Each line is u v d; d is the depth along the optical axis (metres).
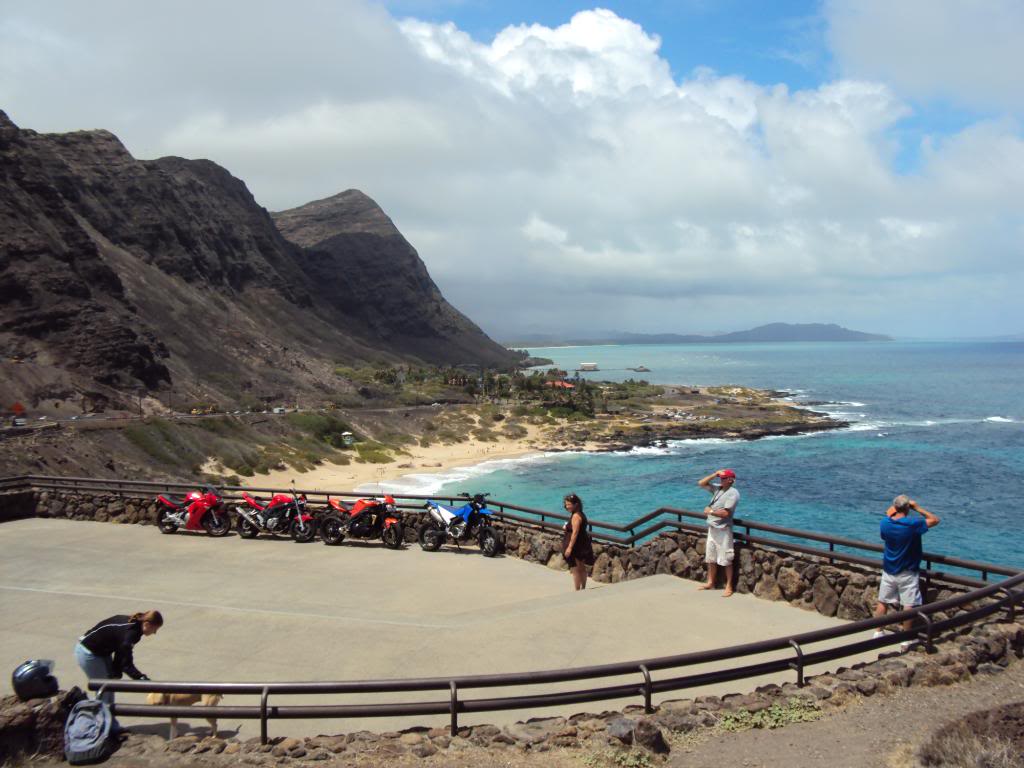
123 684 6.33
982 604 8.46
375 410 137.38
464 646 9.23
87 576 13.48
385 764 5.82
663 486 81.88
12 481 19.30
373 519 16.17
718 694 7.58
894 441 113.44
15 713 6.21
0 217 124.50
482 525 15.64
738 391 199.50
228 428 100.62
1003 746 5.71
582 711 7.40
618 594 10.92
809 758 5.82
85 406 97.25
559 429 132.38
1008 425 131.25
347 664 8.94
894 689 6.97
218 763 5.95
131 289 167.38
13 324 111.44
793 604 10.21
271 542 16.48
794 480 81.25
